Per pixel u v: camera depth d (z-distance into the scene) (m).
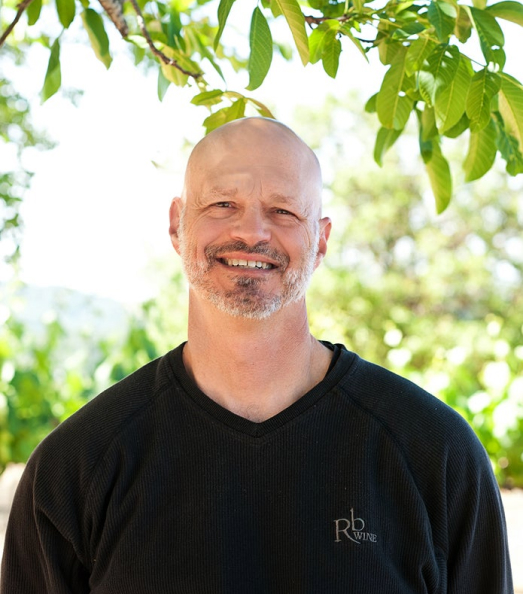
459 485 2.17
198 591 2.05
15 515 2.30
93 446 2.18
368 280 16.14
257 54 2.17
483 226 17.08
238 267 2.12
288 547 2.08
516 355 7.77
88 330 9.20
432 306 16.53
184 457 2.14
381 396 2.20
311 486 2.12
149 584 2.06
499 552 2.25
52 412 8.20
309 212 2.18
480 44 2.22
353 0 2.41
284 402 2.20
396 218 17.38
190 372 2.26
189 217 2.19
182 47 3.23
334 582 2.04
